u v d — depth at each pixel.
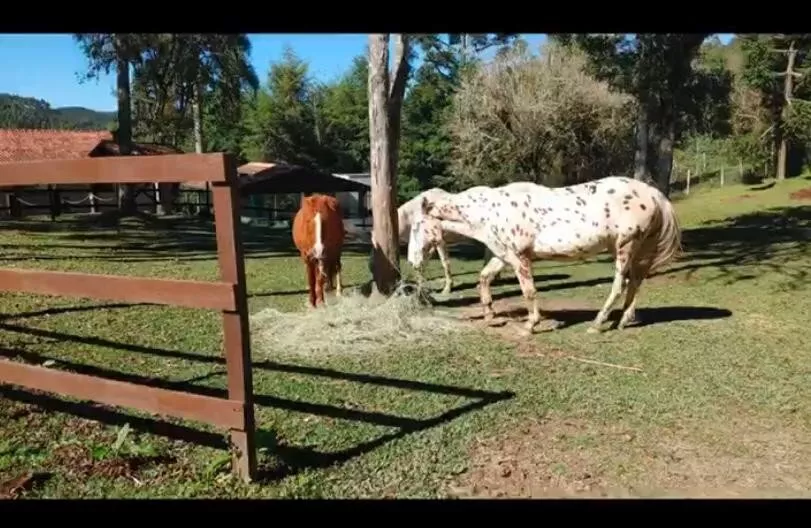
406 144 33.16
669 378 5.00
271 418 4.09
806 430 4.02
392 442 3.74
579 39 13.07
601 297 8.52
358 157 45.41
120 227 18.75
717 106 21.05
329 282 8.15
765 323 6.92
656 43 12.66
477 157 23.72
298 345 5.85
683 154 40.09
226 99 27.98
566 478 3.34
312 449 3.62
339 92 46.69
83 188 25.53
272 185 26.64
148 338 5.94
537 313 6.51
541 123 22.45
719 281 9.67
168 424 3.92
